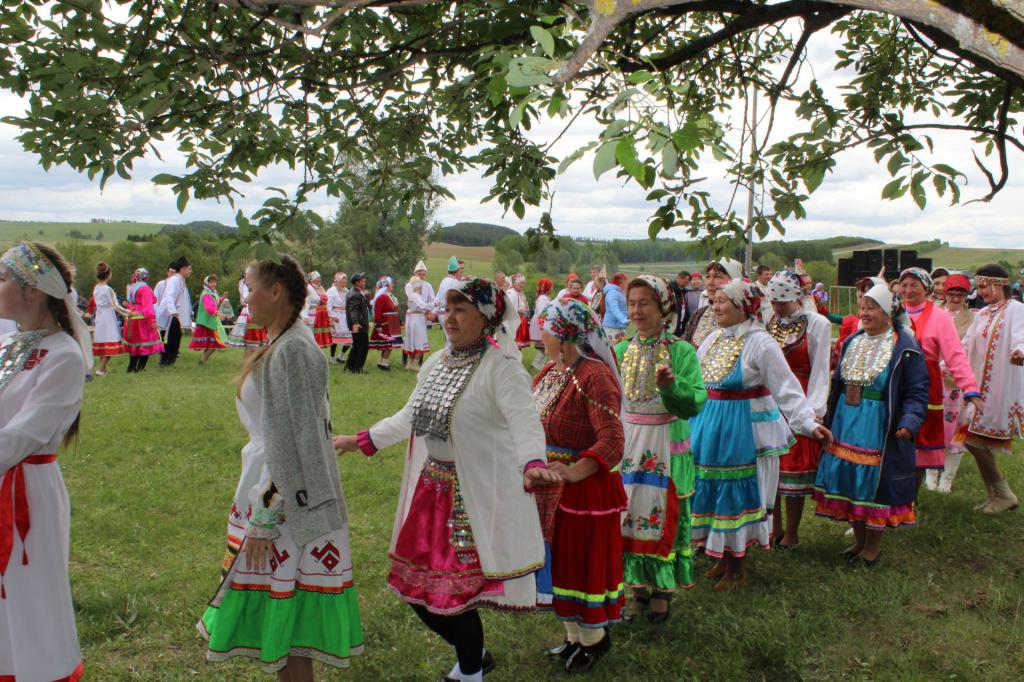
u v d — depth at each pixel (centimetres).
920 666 392
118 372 1369
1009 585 489
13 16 371
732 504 470
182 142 371
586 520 368
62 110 354
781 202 391
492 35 350
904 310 534
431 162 421
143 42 370
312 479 298
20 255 304
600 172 174
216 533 564
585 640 379
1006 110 342
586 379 369
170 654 384
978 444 646
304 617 303
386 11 428
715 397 480
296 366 300
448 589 319
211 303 1506
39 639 293
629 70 354
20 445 283
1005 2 122
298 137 418
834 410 539
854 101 441
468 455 329
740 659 386
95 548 526
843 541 577
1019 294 2367
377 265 3888
